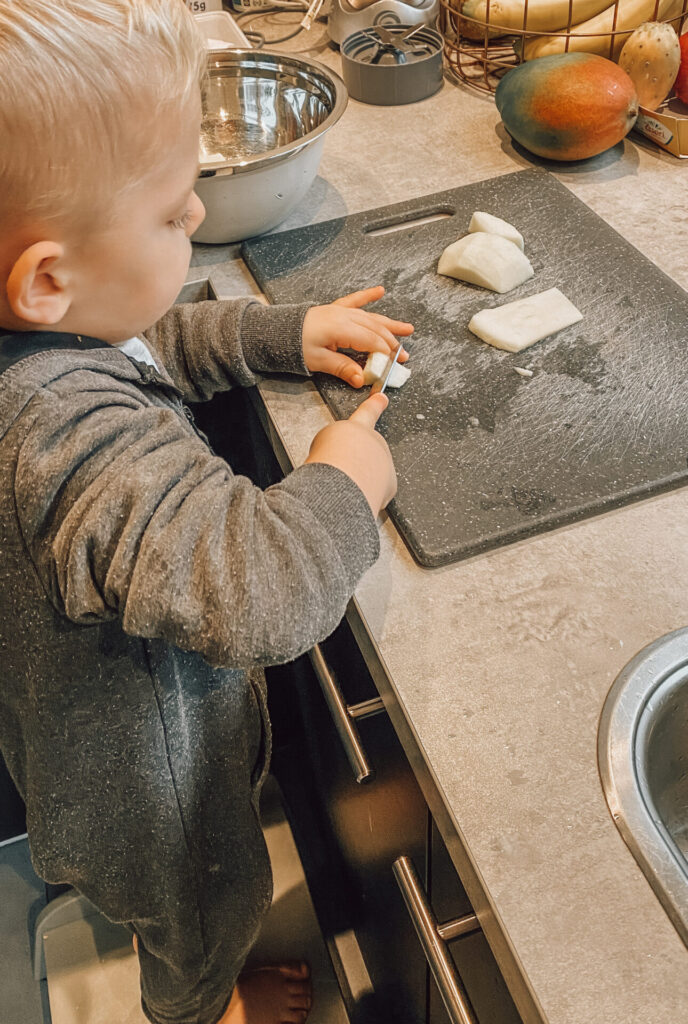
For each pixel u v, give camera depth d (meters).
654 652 0.56
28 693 0.59
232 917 0.77
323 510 0.56
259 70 1.04
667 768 0.60
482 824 0.50
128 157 0.47
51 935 1.10
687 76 1.02
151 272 0.53
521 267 0.84
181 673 0.61
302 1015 0.99
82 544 0.47
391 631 0.59
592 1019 0.43
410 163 1.05
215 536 0.49
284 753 1.25
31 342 0.51
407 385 0.75
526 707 0.55
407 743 0.56
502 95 1.01
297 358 0.76
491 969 0.56
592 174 1.00
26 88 0.43
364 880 0.91
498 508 0.65
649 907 0.46
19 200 0.46
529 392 0.74
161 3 0.47
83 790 0.62
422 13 1.18
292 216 0.97
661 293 0.82
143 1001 0.89
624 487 0.66
